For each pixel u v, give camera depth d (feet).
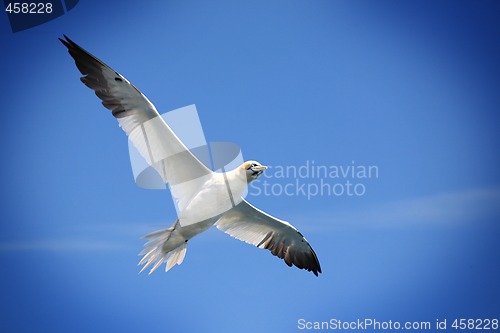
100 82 43.45
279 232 52.75
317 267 53.11
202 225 46.24
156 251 46.26
